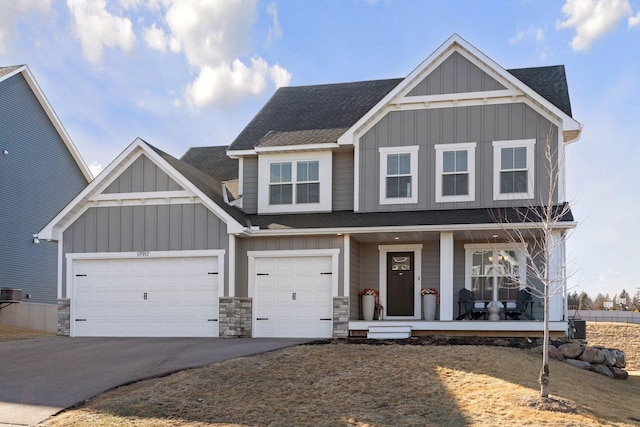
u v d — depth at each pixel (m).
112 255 18.83
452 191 18.34
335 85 23.86
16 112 27.12
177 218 18.53
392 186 18.80
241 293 18.48
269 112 22.55
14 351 14.53
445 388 11.05
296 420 9.45
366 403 10.27
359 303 19.02
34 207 28.27
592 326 42.31
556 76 19.81
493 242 18.34
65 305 19.03
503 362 13.16
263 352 13.80
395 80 23.42
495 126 18.20
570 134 18.16
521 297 17.28
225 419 9.46
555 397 10.68
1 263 26.12
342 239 17.94
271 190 20.02
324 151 19.77
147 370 12.08
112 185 18.97
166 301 18.48
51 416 9.47
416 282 18.84
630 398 12.18
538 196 17.64
